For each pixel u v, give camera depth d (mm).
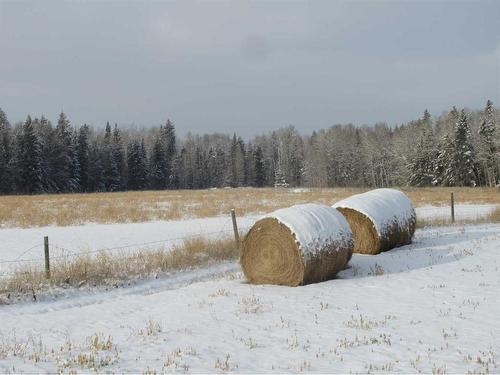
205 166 117250
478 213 27688
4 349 7770
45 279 12531
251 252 12352
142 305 10641
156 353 7340
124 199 41875
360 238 15594
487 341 7316
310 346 7371
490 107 80812
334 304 9812
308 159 107812
